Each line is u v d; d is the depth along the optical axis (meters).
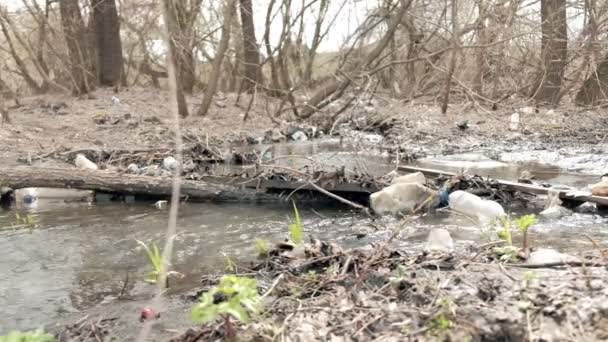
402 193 5.35
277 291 3.08
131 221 5.36
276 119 12.35
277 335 2.52
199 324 2.84
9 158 8.02
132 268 4.04
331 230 4.80
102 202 6.21
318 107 12.26
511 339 2.41
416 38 13.14
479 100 12.89
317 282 3.16
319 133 11.52
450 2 13.71
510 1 12.11
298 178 5.99
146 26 15.91
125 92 15.02
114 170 7.09
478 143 9.68
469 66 13.30
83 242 4.70
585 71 14.27
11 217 5.61
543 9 12.20
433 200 5.30
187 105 13.83
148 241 4.69
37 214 5.70
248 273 3.58
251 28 14.86
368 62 11.64
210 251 4.35
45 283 3.79
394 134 10.82
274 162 8.02
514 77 13.58
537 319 2.45
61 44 15.07
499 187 5.62
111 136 10.06
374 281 3.07
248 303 2.45
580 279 2.75
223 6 13.62
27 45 16.22
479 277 2.88
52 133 10.09
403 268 3.00
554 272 2.90
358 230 4.75
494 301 2.62
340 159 8.32
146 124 11.42
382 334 2.50
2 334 3.03
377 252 3.45
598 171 6.95
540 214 5.01
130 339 2.86
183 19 12.45
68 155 8.16
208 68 16.81
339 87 11.84
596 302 2.50
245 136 10.82
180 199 6.14
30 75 16.52
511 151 8.81
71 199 6.32
